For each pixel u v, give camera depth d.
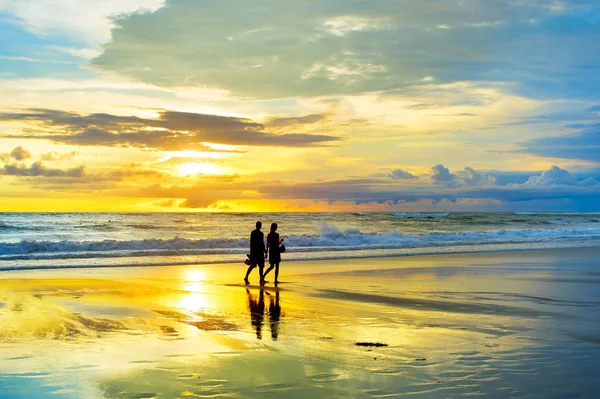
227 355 7.08
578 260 22.89
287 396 5.39
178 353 7.19
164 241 28.70
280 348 7.50
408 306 11.44
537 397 5.38
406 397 5.38
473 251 28.31
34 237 40.09
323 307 11.30
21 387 5.63
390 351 7.33
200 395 5.42
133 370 6.32
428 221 73.00
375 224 66.25
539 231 44.28
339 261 22.92
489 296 12.84
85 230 47.03
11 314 10.16
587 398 5.36
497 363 6.67
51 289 13.66
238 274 18.27
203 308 11.12
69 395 5.40
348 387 5.69
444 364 6.62
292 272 18.72
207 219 73.69
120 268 19.66
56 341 7.90
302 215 92.44
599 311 10.67
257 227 15.94
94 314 10.24
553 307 11.18
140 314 10.31
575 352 7.25
